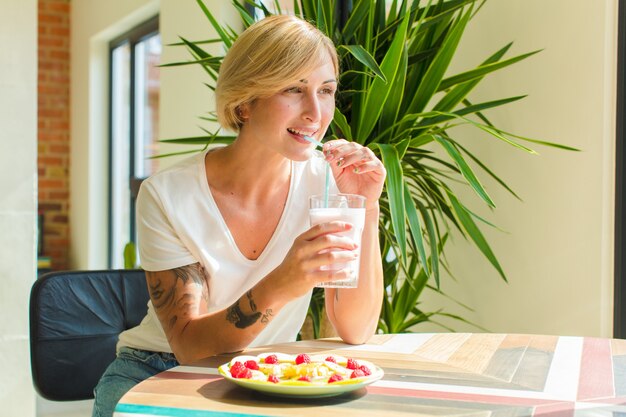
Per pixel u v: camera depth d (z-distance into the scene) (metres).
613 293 2.17
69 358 1.67
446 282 2.90
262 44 1.33
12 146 2.74
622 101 2.14
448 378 1.10
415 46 2.40
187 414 0.91
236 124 1.45
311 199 1.13
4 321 2.72
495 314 2.63
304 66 1.32
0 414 2.72
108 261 5.51
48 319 1.66
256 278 1.50
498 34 2.63
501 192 2.60
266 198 1.51
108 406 1.41
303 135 1.36
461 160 2.03
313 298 2.29
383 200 2.34
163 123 4.14
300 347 1.32
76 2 5.79
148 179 1.46
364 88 2.27
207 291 1.48
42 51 5.88
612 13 2.16
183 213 1.43
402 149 2.16
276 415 0.91
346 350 1.30
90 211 5.47
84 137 5.59
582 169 2.26
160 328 1.51
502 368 1.16
